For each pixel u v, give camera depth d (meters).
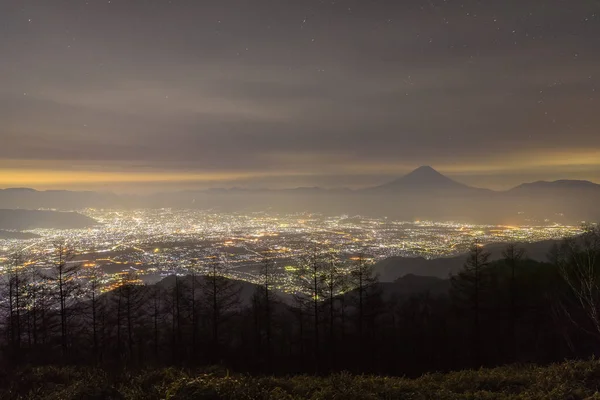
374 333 22.53
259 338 22.17
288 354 22.33
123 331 24.25
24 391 9.08
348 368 19.14
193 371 10.98
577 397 7.87
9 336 23.19
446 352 20.47
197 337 22.86
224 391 8.25
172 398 7.80
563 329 15.55
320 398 8.35
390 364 19.55
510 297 22.11
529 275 23.42
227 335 24.20
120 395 8.31
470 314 22.77
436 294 32.34
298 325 26.58
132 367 11.58
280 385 9.36
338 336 23.52
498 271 25.53
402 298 31.56
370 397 8.45
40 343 22.31
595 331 15.51
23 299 23.47
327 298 22.42
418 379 10.55
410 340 22.25
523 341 19.83
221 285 23.36
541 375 9.53
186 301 23.45
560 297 18.80
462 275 22.22
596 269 16.94
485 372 11.00
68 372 10.50
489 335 21.36
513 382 9.41
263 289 25.69
